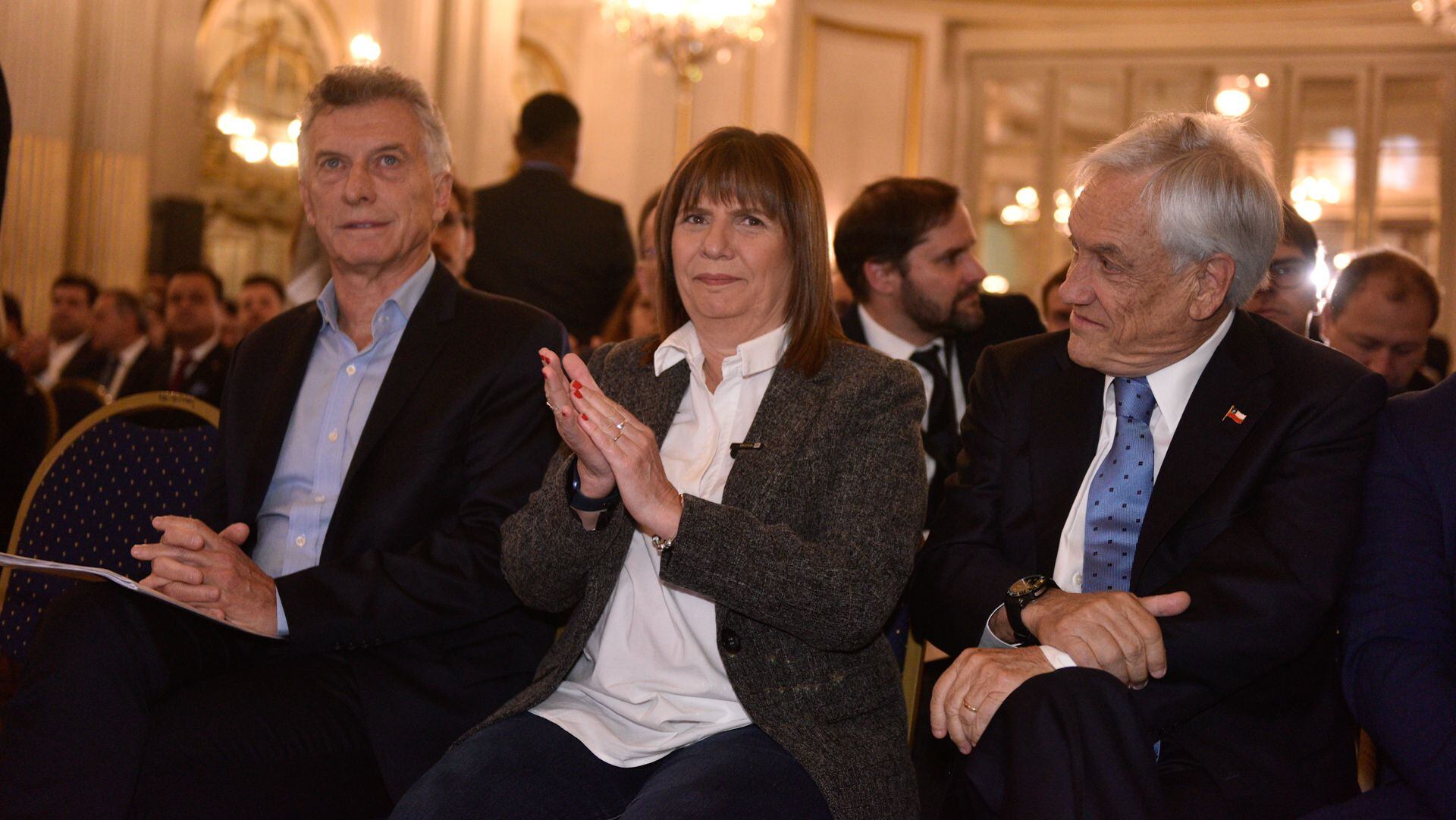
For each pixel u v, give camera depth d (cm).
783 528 171
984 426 203
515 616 214
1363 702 166
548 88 1064
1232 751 171
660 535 166
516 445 212
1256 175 174
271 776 186
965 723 156
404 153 222
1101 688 143
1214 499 178
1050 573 186
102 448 240
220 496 223
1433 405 177
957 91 1145
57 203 764
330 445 219
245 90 887
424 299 223
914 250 297
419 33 873
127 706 175
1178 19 1105
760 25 1028
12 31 746
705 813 155
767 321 191
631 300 405
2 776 169
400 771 194
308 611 192
